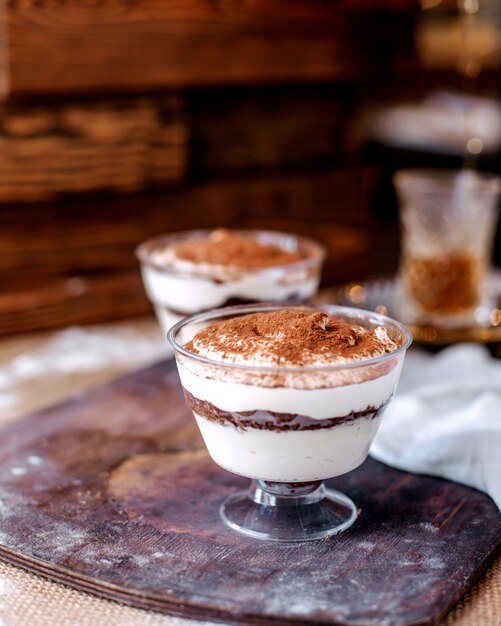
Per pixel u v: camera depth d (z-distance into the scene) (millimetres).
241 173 1046
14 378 809
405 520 636
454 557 607
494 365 786
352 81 1058
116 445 703
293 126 1066
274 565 603
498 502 641
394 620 569
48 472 674
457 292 849
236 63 964
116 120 934
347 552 612
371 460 689
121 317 918
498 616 583
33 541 617
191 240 821
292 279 757
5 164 899
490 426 672
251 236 822
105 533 624
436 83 1534
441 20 1484
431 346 815
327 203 1090
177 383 784
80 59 890
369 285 916
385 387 606
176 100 958
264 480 617
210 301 755
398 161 1635
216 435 613
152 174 962
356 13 1018
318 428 597
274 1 971
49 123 908
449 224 840
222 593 584
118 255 973
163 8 916
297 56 996
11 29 856
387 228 1591
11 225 922
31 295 889
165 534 624
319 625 570
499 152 1497
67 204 943
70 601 591
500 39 1477
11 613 583
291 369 586
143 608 586
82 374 818
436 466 669
